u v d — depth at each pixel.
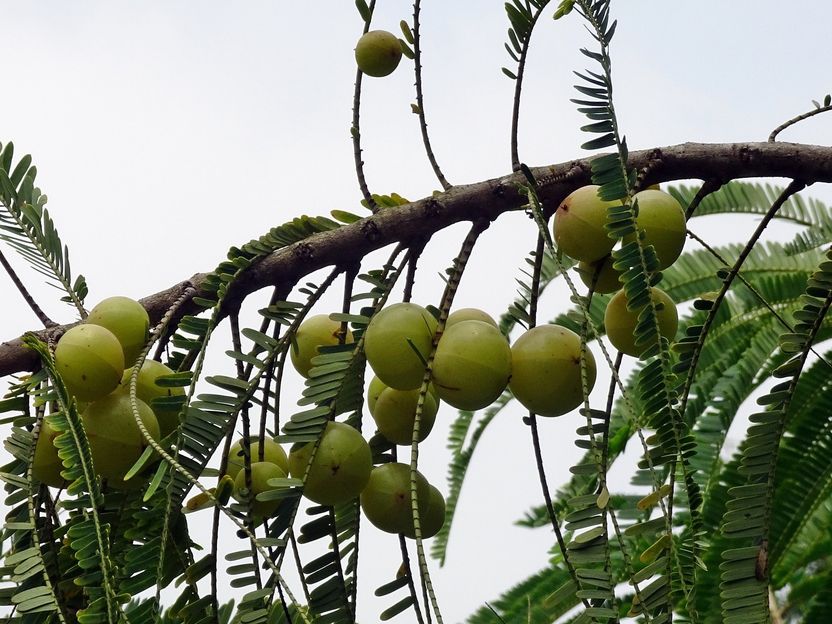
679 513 1.21
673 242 1.03
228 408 1.01
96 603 0.96
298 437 1.01
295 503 1.01
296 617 1.01
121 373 1.02
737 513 0.98
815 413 1.21
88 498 0.98
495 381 1.01
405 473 1.04
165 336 1.05
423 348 1.01
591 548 0.95
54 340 1.03
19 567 0.98
